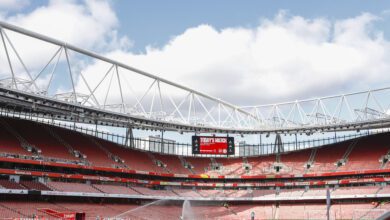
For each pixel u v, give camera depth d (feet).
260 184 383.04
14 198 265.34
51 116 344.69
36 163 283.79
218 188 388.37
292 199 350.02
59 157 305.94
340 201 335.88
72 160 311.47
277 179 381.40
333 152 384.68
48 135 328.08
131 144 398.21
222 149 398.01
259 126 382.83
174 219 312.29
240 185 387.55
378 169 334.85
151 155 397.19
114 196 310.04
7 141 289.53
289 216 337.72
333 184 354.74
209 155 428.97
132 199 333.62
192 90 356.38
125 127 387.34
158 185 368.27
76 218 199.72
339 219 313.53
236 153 460.96
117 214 294.25
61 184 294.46
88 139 360.28
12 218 236.02
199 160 419.33
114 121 348.59
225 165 413.18
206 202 361.92
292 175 373.20
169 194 356.79
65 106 273.54
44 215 249.96
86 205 296.10
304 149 409.28
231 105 386.93
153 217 305.94
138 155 383.86
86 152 336.49
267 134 392.88
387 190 317.01
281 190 370.73
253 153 453.17
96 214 282.97
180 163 404.57
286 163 395.14
